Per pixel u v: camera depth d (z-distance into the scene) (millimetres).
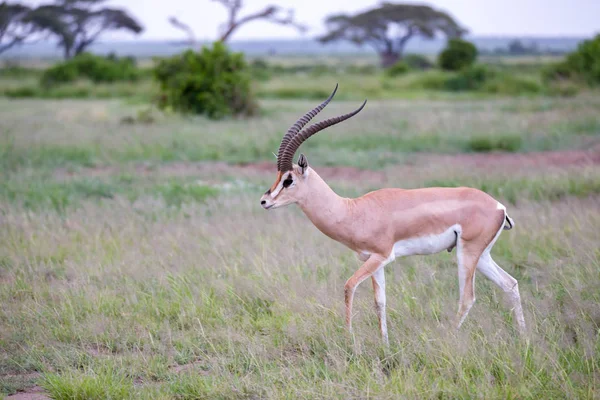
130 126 40281
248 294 13180
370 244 11148
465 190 11273
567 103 47344
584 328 10578
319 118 43250
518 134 33219
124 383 9844
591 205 18594
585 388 9023
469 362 9883
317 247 15914
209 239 16719
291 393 9312
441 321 11445
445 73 82188
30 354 10930
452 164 26734
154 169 27625
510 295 11172
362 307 12094
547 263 14344
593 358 9641
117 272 14508
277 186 11211
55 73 80625
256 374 10117
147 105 58938
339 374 9750
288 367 10273
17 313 12406
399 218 11062
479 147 31609
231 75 46375
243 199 20953
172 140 33812
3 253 15805
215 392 9539
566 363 9875
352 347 10664
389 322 11594
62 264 15281
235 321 12180
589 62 63969
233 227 17703
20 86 81438
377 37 126938
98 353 11133
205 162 29250
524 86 69688
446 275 13727
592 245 14773
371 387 9375
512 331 10945
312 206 11266
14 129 37688
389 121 40094
